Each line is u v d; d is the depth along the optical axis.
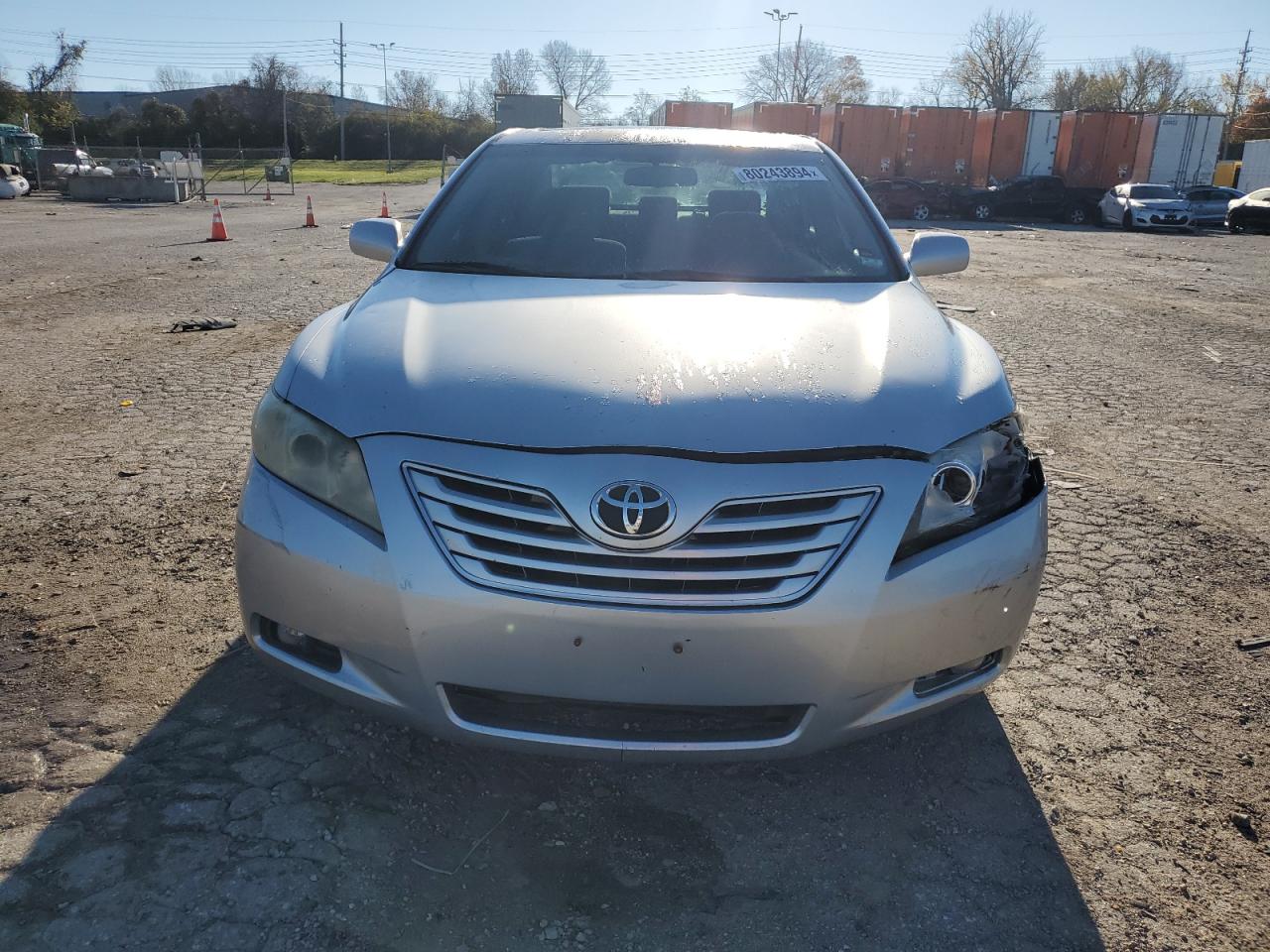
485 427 2.01
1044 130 29.70
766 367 2.20
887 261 3.12
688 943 1.85
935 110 29.78
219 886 1.93
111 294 9.80
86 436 4.90
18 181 30.64
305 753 2.36
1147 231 26.50
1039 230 26.00
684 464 1.94
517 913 1.91
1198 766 2.48
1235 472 4.94
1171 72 73.62
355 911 1.89
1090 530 4.09
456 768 2.35
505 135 3.73
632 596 1.90
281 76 72.50
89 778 2.24
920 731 2.59
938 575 2.00
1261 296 12.19
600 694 1.94
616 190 3.35
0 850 1.99
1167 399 6.50
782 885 2.02
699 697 1.93
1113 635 3.18
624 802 2.26
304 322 8.30
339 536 2.02
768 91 76.06
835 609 1.93
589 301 2.61
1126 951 1.89
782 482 1.94
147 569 3.38
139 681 2.66
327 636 2.06
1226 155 61.00
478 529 1.94
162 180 29.94
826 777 2.39
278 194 36.12
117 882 1.92
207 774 2.27
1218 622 3.29
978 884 2.04
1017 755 2.50
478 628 1.93
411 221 21.73
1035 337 8.70
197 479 4.30
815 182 3.43
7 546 3.54
